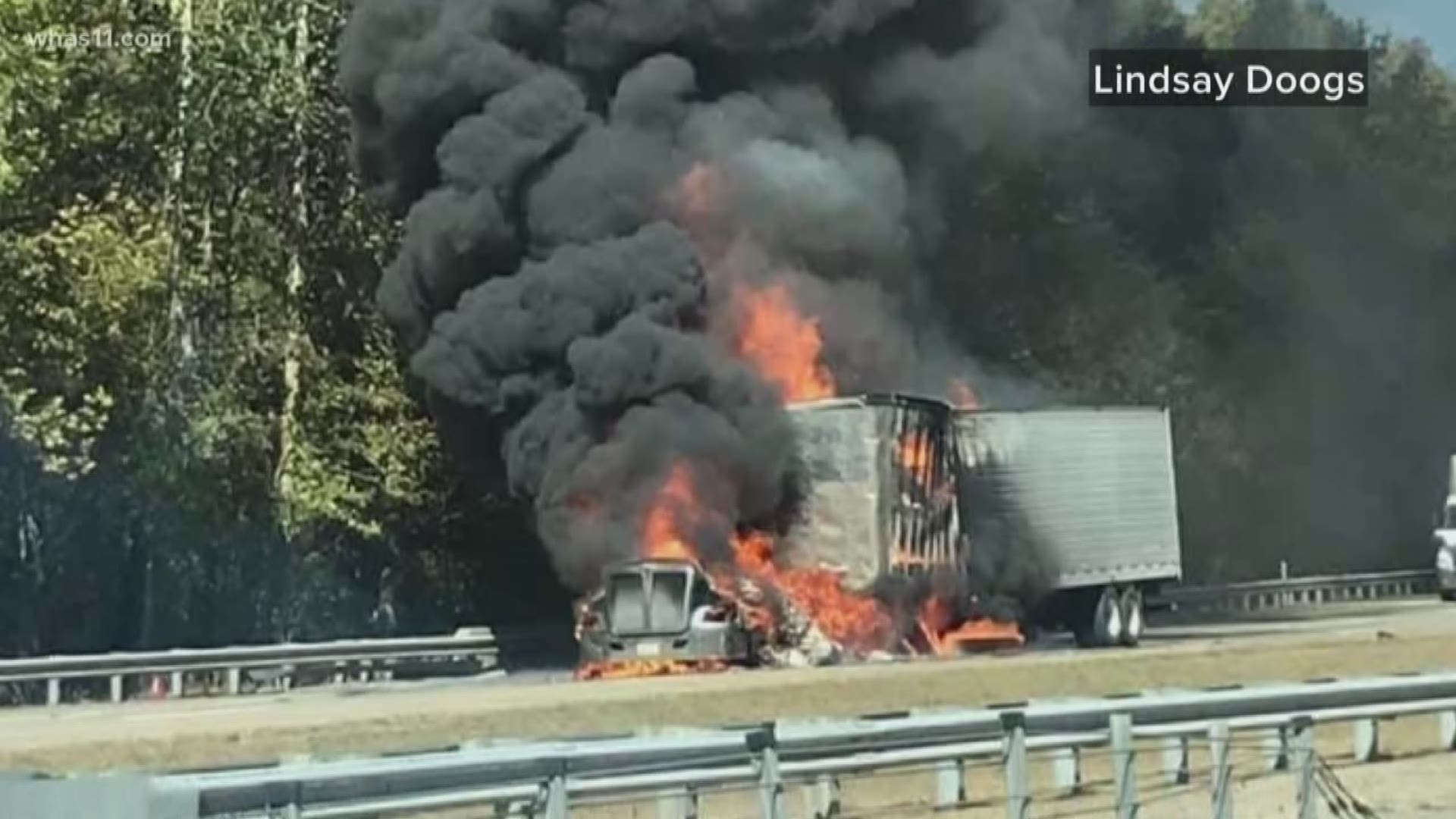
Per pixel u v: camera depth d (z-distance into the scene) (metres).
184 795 9.60
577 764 12.54
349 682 37.50
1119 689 29.48
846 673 31.16
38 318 38.88
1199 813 17.97
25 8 38.47
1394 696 21.94
